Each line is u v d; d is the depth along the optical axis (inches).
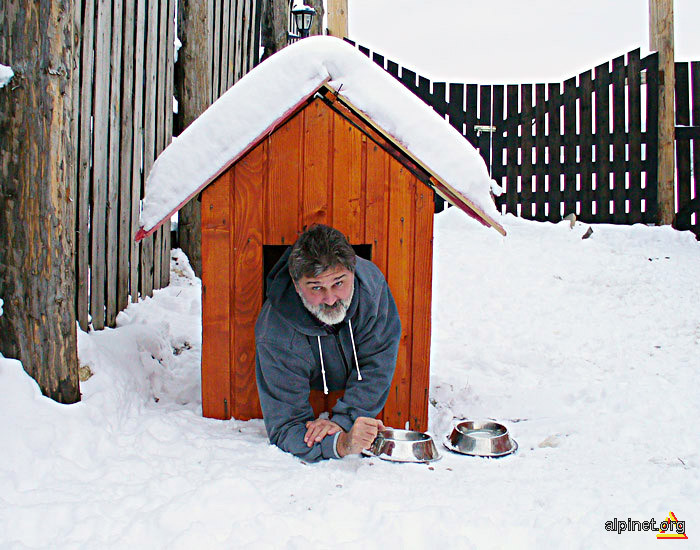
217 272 128.5
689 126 343.9
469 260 291.1
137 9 177.8
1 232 114.5
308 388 116.0
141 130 184.2
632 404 146.4
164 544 83.6
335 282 103.3
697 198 346.0
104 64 157.9
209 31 235.3
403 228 127.3
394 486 99.9
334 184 127.0
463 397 156.9
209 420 128.7
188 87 223.6
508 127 370.3
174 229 231.6
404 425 129.8
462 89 370.9
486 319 227.6
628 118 352.2
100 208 159.0
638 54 345.1
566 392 159.8
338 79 122.8
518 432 133.3
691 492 100.3
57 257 114.4
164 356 157.9
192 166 123.3
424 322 128.7
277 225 127.4
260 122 122.2
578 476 107.3
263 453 111.1
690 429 130.6
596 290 255.3
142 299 191.2
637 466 112.7
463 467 110.0
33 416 108.7
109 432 114.4
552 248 308.2
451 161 123.1
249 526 86.3
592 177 359.6
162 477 100.4
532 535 87.4
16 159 112.7
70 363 117.0
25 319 114.4
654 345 197.0
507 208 372.5
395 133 122.7
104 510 90.6
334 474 103.4
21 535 85.0
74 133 140.6
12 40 111.2
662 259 290.8
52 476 99.6
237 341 129.2
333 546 83.4
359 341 115.8
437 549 83.7
